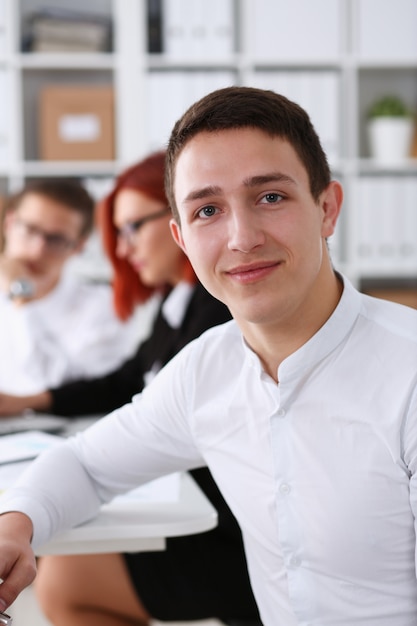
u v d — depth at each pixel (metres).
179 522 1.07
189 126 0.88
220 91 0.91
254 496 1.01
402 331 0.92
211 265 0.88
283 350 0.95
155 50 3.56
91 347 2.62
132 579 1.55
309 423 0.94
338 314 0.93
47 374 2.60
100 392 2.01
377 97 3.89
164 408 1.09
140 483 1.16
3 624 0.93
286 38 3.55
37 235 2.61
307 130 0.90
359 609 0.93
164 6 3.54
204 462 1.14
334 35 3.57
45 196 2.60
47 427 1.67
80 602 1.60
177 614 1.57
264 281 0.87
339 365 0.93
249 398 1.00
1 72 3.50
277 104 0.88
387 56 3.61
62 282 2.71
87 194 2.70
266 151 0.85
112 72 3.79
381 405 0.89
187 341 1.63
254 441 1.00
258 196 0.86
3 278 2.62
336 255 3.67
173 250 1.87
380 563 0.91
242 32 3.61
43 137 3.52
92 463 1.13
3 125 3.53
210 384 1.05
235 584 1.51
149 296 2.06
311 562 0.95
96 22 3.58
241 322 0.96
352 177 3.63
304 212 0.87
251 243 0.85
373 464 0.89
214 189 0.86
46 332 2.64
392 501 0.89
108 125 3.54
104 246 2.02
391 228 3.66
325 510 0.92
